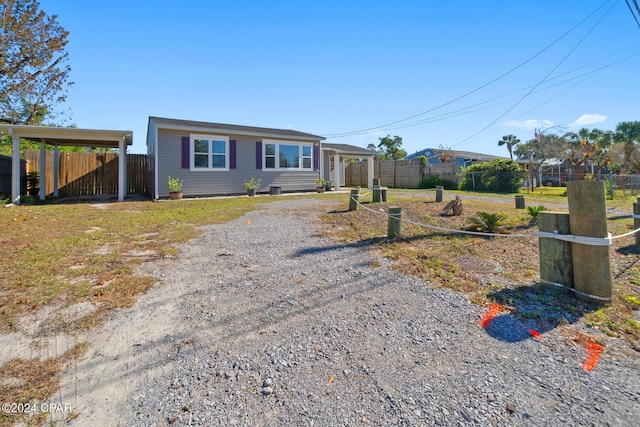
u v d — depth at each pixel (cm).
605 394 169
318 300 285
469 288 307
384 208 824
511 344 216
